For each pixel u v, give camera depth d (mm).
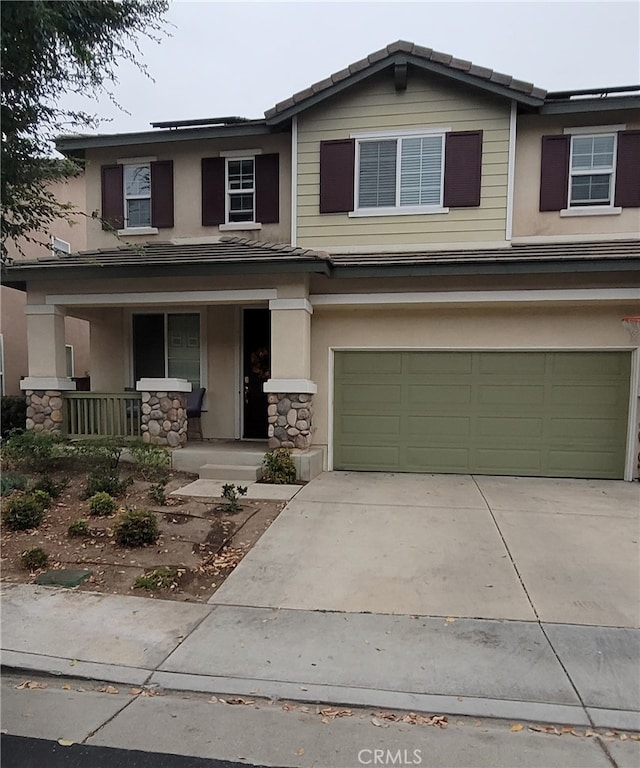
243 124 9711
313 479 8117
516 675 3123
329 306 8672
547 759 2484
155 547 5152
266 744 2584
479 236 8992
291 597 4156
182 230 10266
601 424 8336
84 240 15062
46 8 4738
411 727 2709
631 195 8859
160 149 10328
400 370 8789
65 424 9055
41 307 9008
